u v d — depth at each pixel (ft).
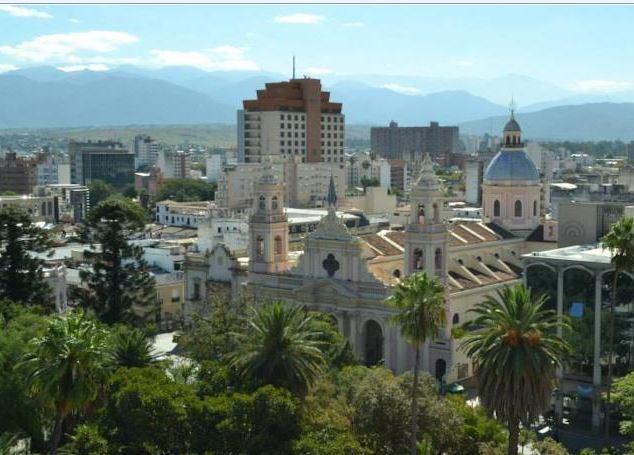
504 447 254.68
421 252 416.87
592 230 419.13
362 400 258.78
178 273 558.97
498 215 548.31
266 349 265.54
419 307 249.55
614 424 348.38
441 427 258.37
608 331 348.38
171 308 552.82
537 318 237.04
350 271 428.97
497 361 231.30
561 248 403.95
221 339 322.34
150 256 585.22
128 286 444.96
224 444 240.12
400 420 255.09
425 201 414.41
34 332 301.84
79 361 214.48
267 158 468.75
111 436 247.70
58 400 214.48
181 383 272.31
